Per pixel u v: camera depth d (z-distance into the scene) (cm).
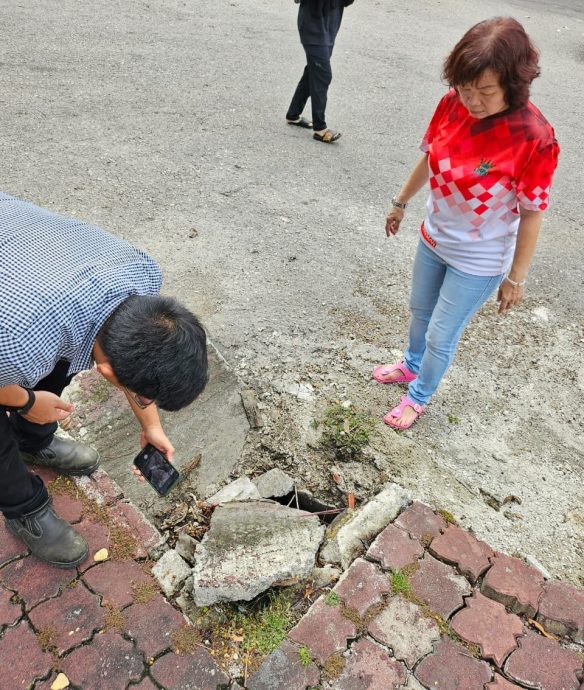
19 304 136
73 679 179
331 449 270
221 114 544
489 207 207
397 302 359
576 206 488
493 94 179
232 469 263
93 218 383
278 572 203
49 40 623
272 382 296
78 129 478
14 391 156
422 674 186
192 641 189
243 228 400
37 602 195
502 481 264
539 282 394
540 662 193
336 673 184
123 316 146
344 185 470
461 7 990
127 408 264
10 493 184
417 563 216
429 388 273
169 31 704
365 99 628
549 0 1111
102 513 221
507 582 213
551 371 327
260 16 799
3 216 156
